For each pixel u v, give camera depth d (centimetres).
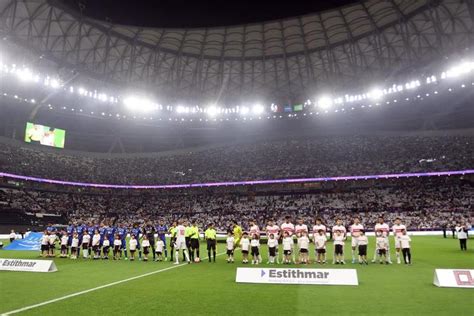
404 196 5797
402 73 5434
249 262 1980
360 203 5872
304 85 6359
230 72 6262
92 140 7925
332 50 5641
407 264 1780
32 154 6738
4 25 4272
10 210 5366
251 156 7381
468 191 5550
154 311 921
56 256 2423
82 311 924
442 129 6869
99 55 5444
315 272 1295
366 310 910
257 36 5338
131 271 1666
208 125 7562
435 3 4166
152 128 7931
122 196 7081
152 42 5400
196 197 6888
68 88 5725
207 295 1109
